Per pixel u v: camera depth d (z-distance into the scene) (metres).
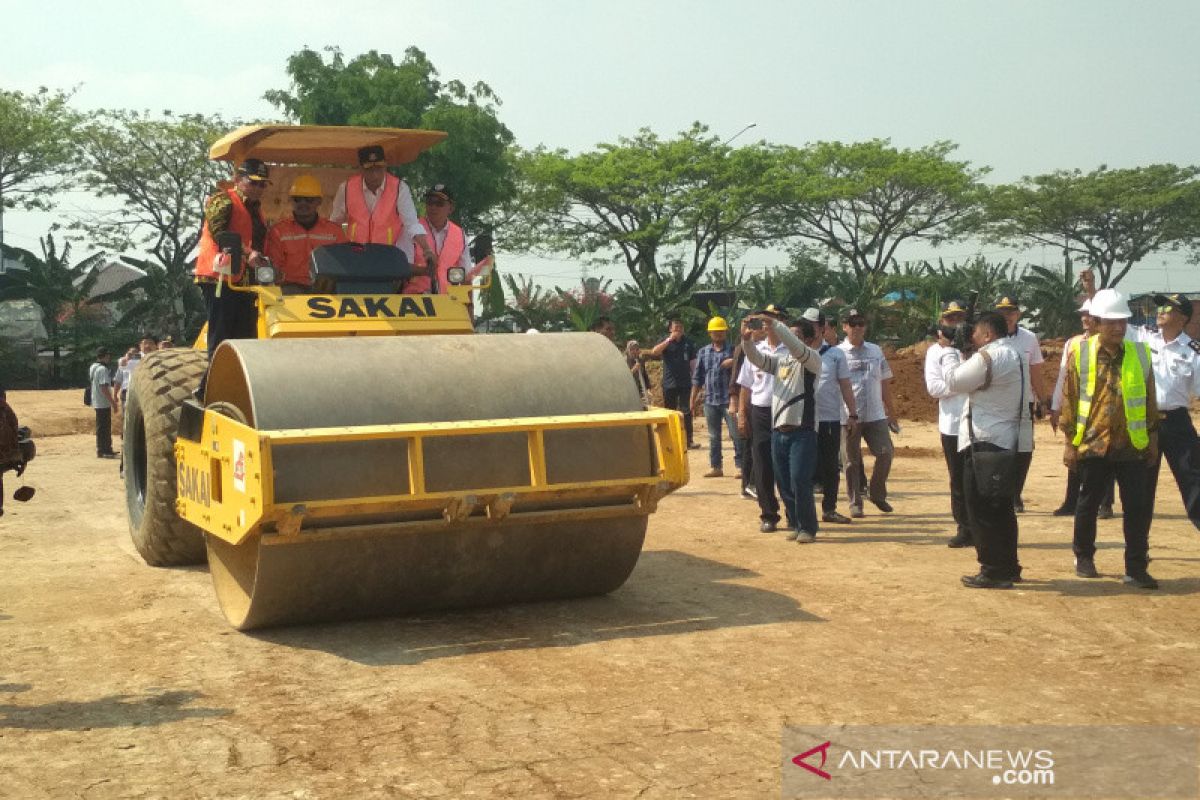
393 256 8.44
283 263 8.91
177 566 9.51
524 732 5.26
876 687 5.83
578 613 7.58
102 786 4.71
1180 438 9.76
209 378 7.48
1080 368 8.25
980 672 6.07
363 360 7.11
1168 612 7.34
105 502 13.88
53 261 49.75
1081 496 8.44
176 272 52.06
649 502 7.39
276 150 9.67
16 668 6.48
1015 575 8.18
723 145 56.53
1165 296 9.80
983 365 7.95
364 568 7.01
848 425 11.59
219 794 4.60
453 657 6.57
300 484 6.59
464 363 7.32
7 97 53.38
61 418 27.78
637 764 4.83
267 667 6.45
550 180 56.59
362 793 4.58
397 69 45.78
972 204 63.66
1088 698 5.60
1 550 10.34
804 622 7.21
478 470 7.04
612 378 7.60
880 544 10.05
